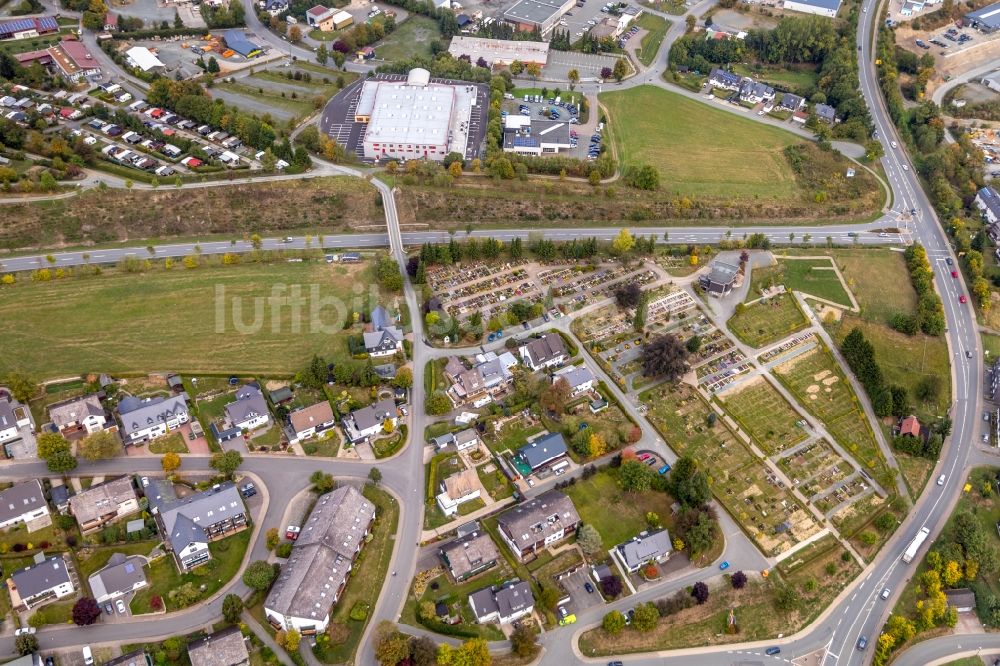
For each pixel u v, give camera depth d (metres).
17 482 188.62
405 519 188.75
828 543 189.62
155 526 181.62
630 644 167.75
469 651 157.88
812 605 177.50
